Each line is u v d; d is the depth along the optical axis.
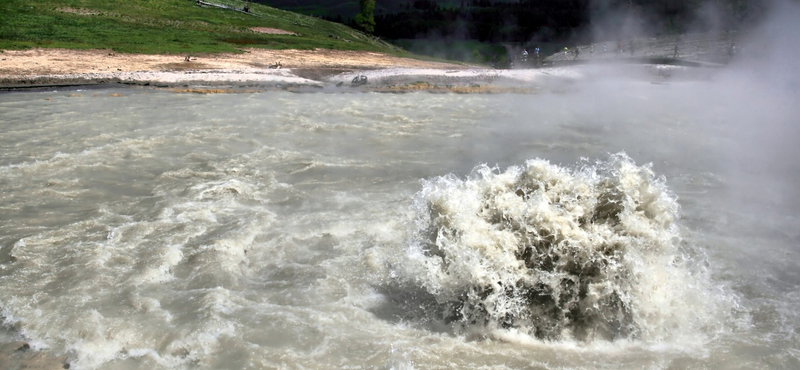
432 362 5.17
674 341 5.59
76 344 5.37
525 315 5.69
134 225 8.00
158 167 11.10
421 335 5.61
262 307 6.04
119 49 30.83
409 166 11.81
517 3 94.88
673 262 6.38
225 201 9.22
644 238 5.75
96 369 5.06
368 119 16.78
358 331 5.65
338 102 20.05
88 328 5.55
